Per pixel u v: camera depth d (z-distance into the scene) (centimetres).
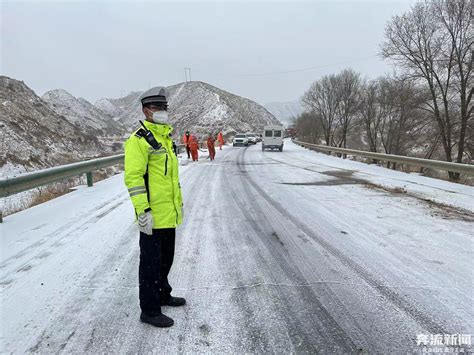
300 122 7569
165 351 263
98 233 549
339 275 389
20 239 521
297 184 1037
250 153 2758
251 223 604
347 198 812
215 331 288
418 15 2128
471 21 1931
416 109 2523
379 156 1570
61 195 906
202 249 476
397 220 612
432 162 1160
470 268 404
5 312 318
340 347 265
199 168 1548
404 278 379
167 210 302
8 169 2431
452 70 2127
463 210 683
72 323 301
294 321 300
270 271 402
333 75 4472
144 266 298
